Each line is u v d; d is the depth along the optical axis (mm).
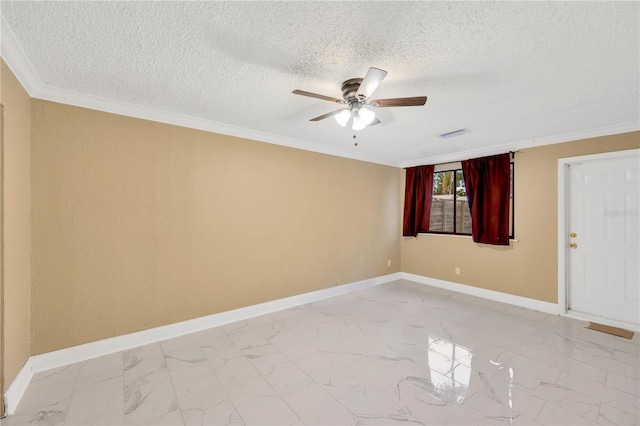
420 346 2729
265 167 3602
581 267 3473
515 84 2191
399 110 2715
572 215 3537
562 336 2939
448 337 2922
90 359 2471
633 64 1886
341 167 4465
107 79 2145
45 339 2307
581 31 1553
